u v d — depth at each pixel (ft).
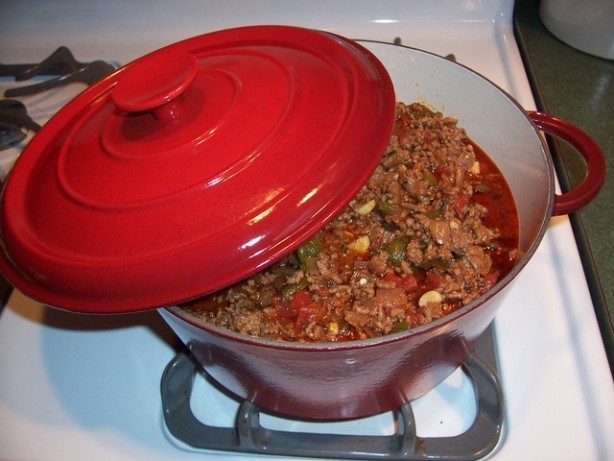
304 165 2.52
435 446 3.20
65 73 5.72
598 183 3.05
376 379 2.90
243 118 2.62
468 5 5.90
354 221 3.73
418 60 4.35
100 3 6.18
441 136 4.10
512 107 3.79
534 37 6.26
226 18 6.18
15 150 5.08
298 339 3.29
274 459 3.30
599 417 3.20
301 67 2.94
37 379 3.78
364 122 2.67
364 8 6.01
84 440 3.44
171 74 2.54
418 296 3.41
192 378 3.62
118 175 2.59
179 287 2.43
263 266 2.40
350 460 3.30
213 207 2.44
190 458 3.31
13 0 6.20
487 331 3.66
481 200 3.95
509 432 3.22
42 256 2.57
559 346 3.56
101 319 4.09
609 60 5.91
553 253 4.01
